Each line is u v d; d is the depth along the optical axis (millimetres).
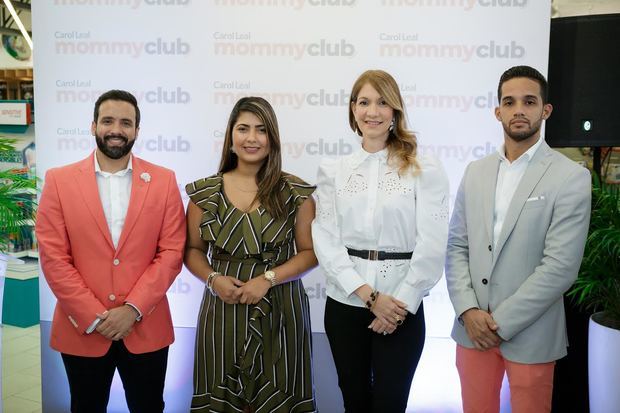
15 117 3641
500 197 2012
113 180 2090
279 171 2115
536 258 1920
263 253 2041
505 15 2637
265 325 2029
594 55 2604
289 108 2723
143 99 2750
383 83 1969
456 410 2809
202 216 2098
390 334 1939
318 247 2010
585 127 2639
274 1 2672
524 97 1920
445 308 2787
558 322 1964
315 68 2697
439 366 2805
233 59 2711
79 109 2764
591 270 2348
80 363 2035
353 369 1978
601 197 2371
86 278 2023
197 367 2076
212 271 2094
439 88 2689
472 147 2715
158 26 2713
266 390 2016
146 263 2080
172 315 2818
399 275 1959
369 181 1994
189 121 2750
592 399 2295
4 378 3441
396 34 2666
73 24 2732
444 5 2646
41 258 2014
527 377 1926
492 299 1965
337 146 2732
